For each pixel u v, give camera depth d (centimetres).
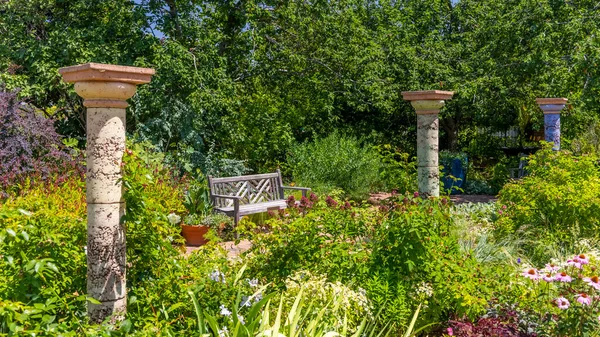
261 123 1332
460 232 646
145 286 354
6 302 255
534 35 1319
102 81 311
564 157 841
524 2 1356
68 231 367
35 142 941
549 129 1083
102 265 322
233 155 1328
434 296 412
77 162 960
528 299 401
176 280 358
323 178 1237
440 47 1460
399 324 401
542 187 730
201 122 1191
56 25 1166
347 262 433
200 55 1172
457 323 383
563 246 678
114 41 1169
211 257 438
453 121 1636
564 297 382
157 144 1137
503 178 1426
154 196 379
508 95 1464
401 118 1686
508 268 464
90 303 324
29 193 784
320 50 1371
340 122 1589
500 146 1669
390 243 432
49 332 264
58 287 335
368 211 470
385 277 418
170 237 373
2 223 312
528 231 678
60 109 1203
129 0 1197
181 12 1209
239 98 1289
